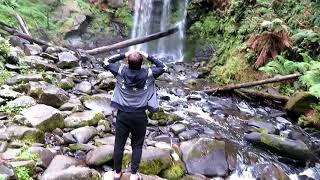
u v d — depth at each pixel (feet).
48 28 40.19
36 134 16.62
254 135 21.99
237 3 37.76
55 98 20.29
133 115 13.41
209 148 19.12
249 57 33.19
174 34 43.88
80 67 29.22
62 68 28.35
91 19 45.01
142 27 47.01
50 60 28.86
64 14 42.75
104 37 44.09
